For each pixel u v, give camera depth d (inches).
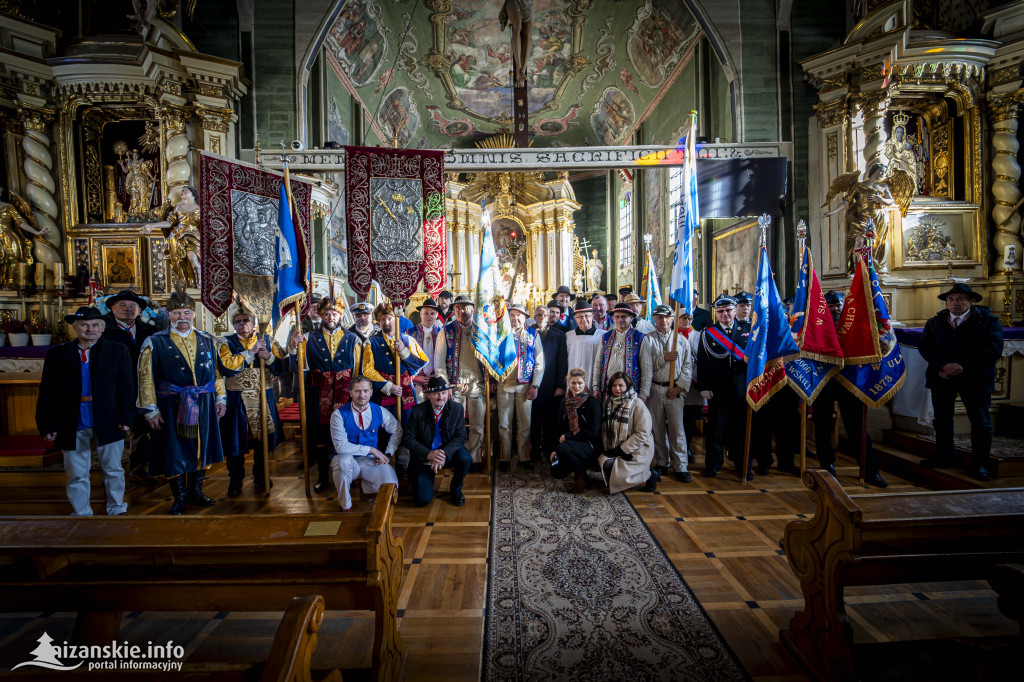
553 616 106.3
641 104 476.4
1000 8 245.1
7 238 255.9
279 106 299.1
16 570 81.4
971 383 166.7
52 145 268.4
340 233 391.5
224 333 260.7
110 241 273.4
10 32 247.4
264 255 183.5
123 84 259.1
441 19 405.4
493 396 249.8
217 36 296.8
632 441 176.7
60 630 104.0
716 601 111.3
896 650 87.7
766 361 183.9
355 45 383.9
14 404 194.4
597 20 411.2
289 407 263.4
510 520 155.6
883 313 177.0
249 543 78.9
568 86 501.7
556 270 648.4
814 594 88.4
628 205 601.9
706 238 364.8
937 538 85.8
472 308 199.3
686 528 148.6
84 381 146.3
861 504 86.5
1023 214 249.3
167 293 275.4
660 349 197.5
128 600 77.4
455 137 607.8
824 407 189.3
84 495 147.6
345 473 158.1
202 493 169.5
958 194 262.4
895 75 253.0
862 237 249.3
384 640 80.6
